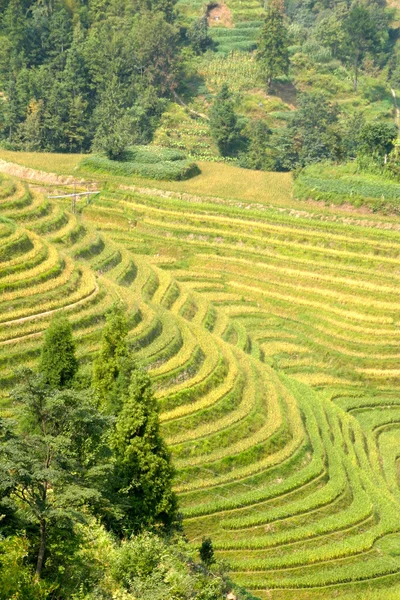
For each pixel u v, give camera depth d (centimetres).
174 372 6569
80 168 12306
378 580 5506
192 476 5856
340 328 9025
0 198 8481
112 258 8612
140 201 11362
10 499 3559
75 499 3594
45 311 6531
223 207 11144
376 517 6144
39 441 3634
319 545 5700
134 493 4659
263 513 5775
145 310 7281
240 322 9088
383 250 10125
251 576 5328
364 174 11938
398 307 9256
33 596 3425
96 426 3881
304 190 11600
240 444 6241
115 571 3906
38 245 7262
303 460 6412
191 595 3978
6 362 5891
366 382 8456
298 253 10238
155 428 4675
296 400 7331
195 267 10175
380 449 7431
